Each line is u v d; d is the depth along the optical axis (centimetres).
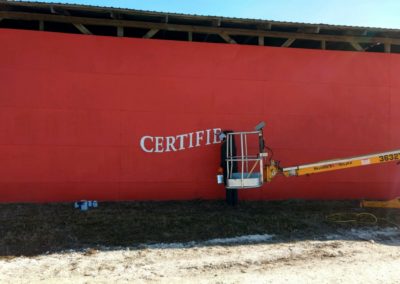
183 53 1078
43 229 839
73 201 1020
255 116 1103
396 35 1166
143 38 1061
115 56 1047
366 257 730
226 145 1017
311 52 1138
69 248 763
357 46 1174
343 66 1151
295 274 641
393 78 1174
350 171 1151
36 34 1011
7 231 825
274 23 1061
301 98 1127
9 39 1000
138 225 882
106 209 980
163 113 1066
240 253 745
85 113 1030
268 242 815
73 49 1027
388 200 1144
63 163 1019
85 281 606
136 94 1055
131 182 1049
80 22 1038
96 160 1034
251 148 1101
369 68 1162
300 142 1121
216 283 600
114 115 1043
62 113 1020
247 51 1106
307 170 967
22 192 999
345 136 1143
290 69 1125
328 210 1045
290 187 1125
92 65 1036
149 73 1062
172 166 1068
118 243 791
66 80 1023
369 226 934
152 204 1033
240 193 1102
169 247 775
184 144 1073
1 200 990
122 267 669
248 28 1113
